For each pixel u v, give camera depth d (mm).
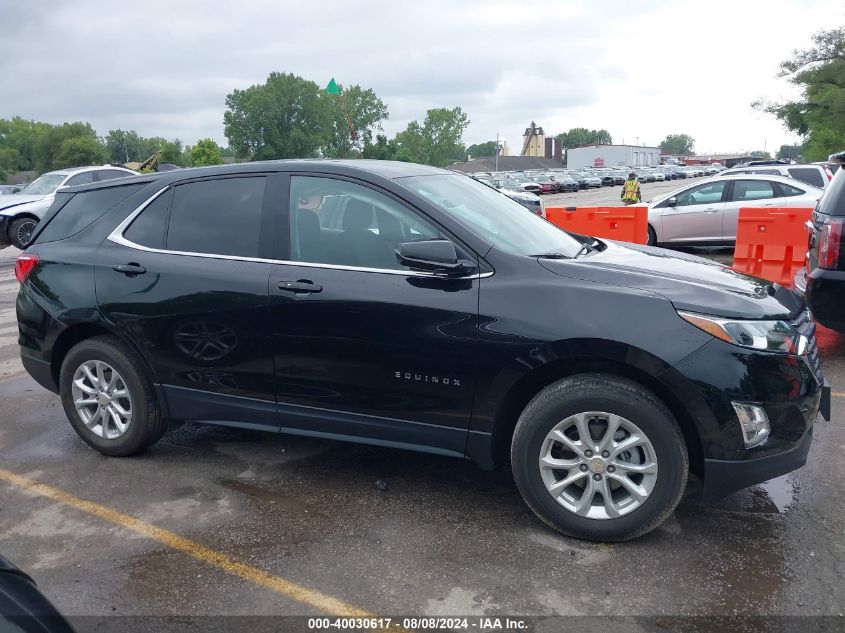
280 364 3973
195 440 4902
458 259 3621
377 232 3822
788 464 3352
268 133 96062
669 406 3424
